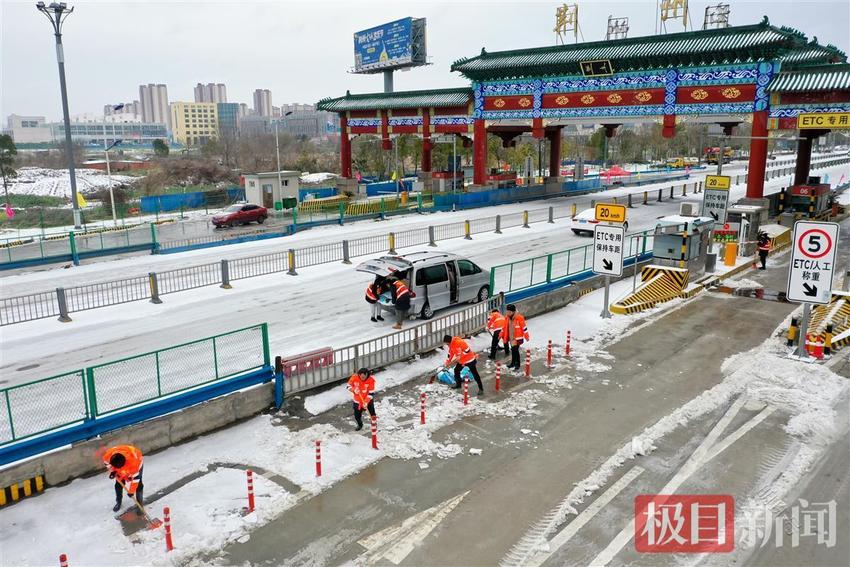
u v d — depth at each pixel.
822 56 37.59
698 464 10.32
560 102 43.72
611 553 8.12
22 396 11.47
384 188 58.28
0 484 9.31
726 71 35.78
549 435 11.41
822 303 14.53
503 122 47.28
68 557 8.12
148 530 8.70
